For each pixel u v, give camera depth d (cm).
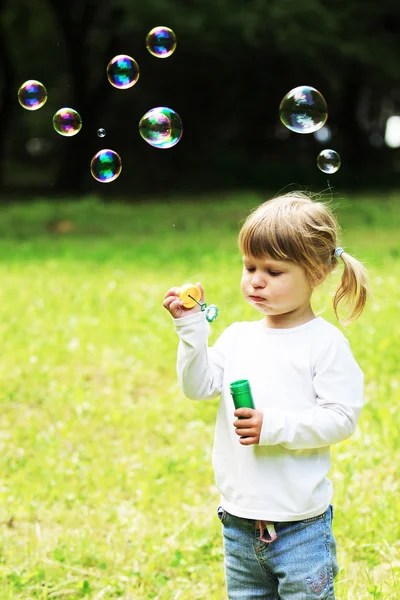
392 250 1030
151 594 315
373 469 411
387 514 362
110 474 413
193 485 406
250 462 238
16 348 619
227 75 2477
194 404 510
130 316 703
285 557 237
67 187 2252
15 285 861
